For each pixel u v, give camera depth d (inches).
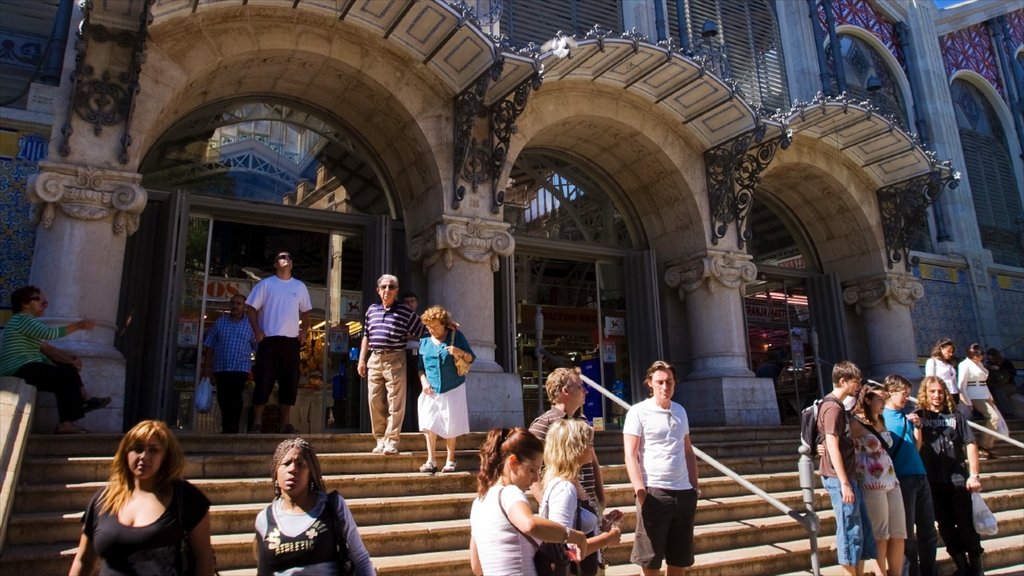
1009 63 715.4
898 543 203.0
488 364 336.5
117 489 115.2
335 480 222.4
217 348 294.2
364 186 379.9
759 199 522.9
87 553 114.7
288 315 277.1
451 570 189.6
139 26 278.8
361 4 316.2
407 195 376.5
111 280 273.0
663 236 450.0
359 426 348.2
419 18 318.7
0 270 289.9
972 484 229.1
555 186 438.9
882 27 644.7
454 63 339.9
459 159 347.3
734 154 412.5
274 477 124.6
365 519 211.5
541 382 401.4
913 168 481.4
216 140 346.9
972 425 336.8
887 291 497.0
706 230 425.7
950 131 632.4
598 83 393.4
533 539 124.7
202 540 116.7
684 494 174.6
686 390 418.0
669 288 446.0
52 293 261.3
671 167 426.3
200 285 328.8
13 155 301.4
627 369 433.7
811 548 214.2
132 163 279.7
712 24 438.0
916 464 219.3
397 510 216.1
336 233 367.6
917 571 217.0
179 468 119.1
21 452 187.9
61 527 179.6
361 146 383.2
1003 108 695.1
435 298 345.1
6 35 318.0
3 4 321.1
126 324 304.8
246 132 355.3
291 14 316.5
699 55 418.6
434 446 241.3
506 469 129.8
